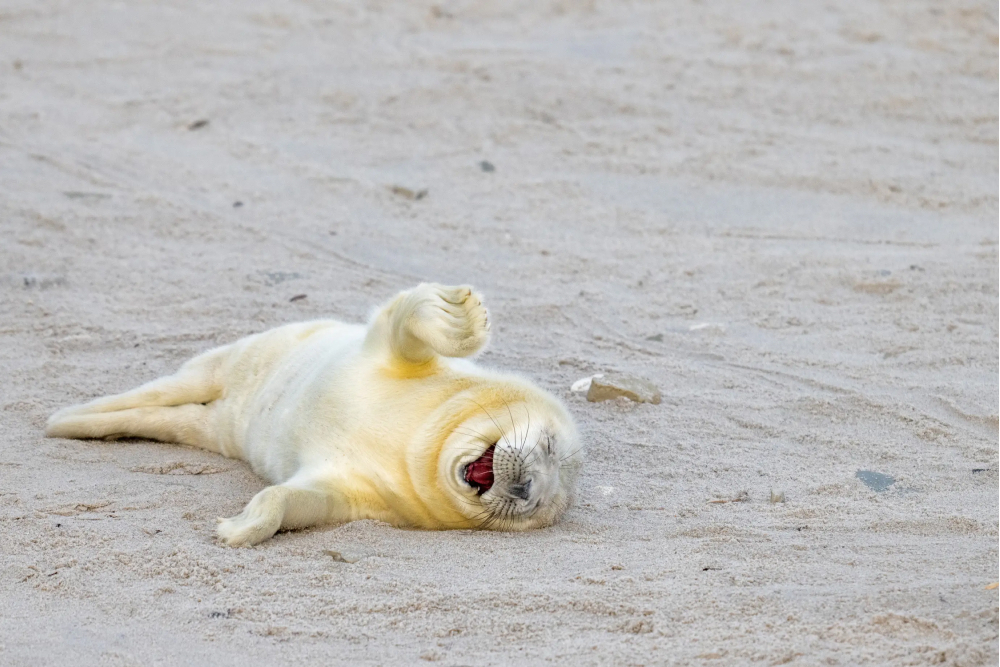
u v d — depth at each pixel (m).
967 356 29.28
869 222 39.84
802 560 18.97
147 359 29.20
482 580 18.38
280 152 45.84
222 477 23.30
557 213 40.72
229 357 25.09
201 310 32.38
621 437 25.08
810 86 52.59
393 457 20.78
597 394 26.91
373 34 60.69
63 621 17.27
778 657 15.62
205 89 52.75
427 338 20.27
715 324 31.58
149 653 16.33
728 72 54.34
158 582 18.44
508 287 34.75
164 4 65.19
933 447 24.47
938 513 20.81
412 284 34.81
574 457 21.67
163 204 40.56
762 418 26.02
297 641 16.67
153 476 23.17
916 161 45.06
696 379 28.33
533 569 18.88
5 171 43.06
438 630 16.84
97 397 26.77
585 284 34.91
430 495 20.62
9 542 19.72
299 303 33.03
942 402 26.50
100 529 20.17
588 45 58.50
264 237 38.22
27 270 34.91
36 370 28.14
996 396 26.70
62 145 46.16
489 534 20.62
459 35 60.81
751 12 62.81
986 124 48.66
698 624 16.70
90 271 35.03
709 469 23.45
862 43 58.00
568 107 50.34
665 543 19.92
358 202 41.50
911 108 50.25
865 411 26.25
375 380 21.41
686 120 49.00
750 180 43.47
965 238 38.22
